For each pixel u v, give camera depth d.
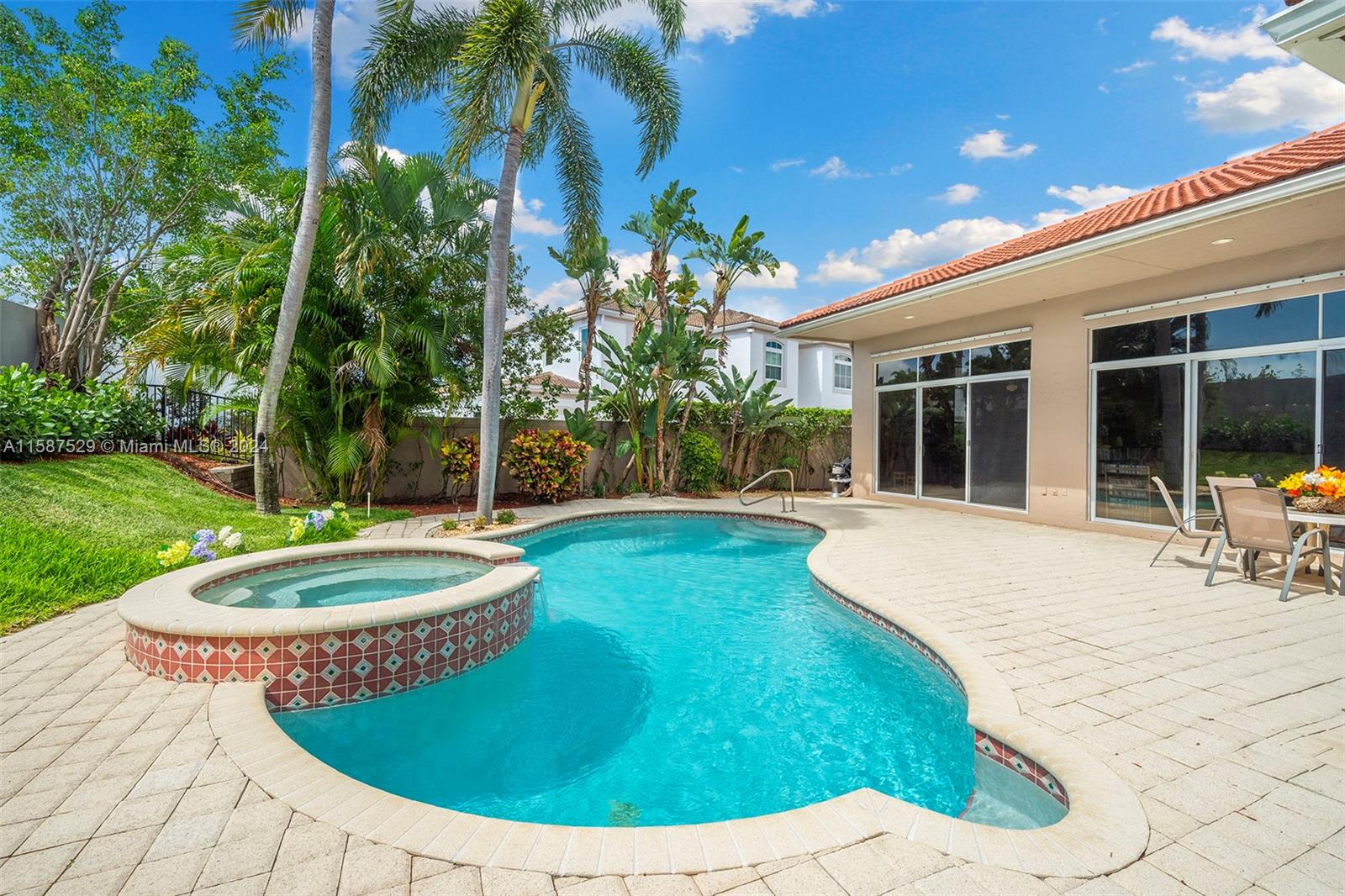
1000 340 10.25
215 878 1.89
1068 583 5.72
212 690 3.41
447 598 4.23
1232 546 5.57
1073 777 2.43
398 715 3.81
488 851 2.02
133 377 9.74
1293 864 1.95
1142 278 8.13
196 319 9.33
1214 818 2.19
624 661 4.67
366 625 3.75
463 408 12.77
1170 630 4.32
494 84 8.61
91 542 6.05
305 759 2.65
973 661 3.71
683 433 14.42
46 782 2.45
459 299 11.68
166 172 13.39
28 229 13.67
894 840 2.08
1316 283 6.61
